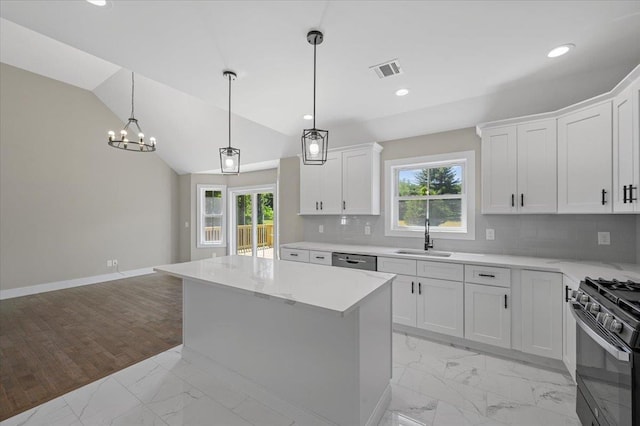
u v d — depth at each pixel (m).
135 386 2.16
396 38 1.95
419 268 2.91
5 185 4.46
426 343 2.80
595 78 2.40
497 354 2.56
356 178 3.73
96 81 5.04
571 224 2.70
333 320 1.65
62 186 5.04
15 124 4.55
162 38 1.93
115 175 5.73
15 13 1.67
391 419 1.80
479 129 2.92
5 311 3.83
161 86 4.52
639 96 1.82
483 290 2.58
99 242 5.49
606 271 2.13
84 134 5.30
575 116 2.36
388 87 2.69
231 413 1.87
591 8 1.65
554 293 2.27
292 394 1.84
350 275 2.04
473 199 3.20
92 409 1.91
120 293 4.70
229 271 2.17
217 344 2.27
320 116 3.45
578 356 1.72
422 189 3.63
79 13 1.68
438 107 3.12
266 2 1.61
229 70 2.36
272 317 1.93
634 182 1.87
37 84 4.77
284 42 1.99
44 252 4.82
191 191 6.63
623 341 1.22
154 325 3.35
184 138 5.42
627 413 1.20
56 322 3.44
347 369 1.61
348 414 1.61
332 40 1.97
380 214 3.85
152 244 6.31
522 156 2.67
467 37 1.93
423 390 2.08
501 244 3.04
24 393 2.08
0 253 4.41
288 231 4.82
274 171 5.95
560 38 1.94
